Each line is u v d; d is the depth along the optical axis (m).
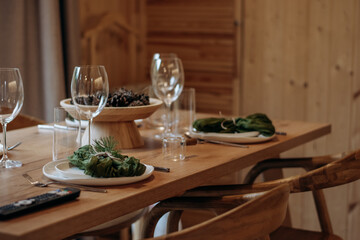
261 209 0.93
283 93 3.12
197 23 3.35
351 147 2.96
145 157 1.34
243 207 0.91
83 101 1.17
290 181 1.36
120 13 3.44
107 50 3.28
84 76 1.17
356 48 2.88
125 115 1.41
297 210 3.04
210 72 3.35
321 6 2.94
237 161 1.34
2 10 2.54
